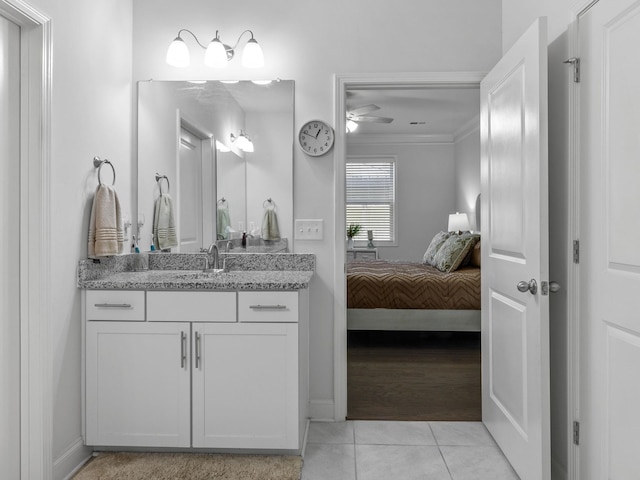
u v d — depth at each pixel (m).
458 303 4.30
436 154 7.63
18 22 2.00
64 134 2.23
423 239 7.67
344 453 2.45
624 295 1.64
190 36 2.95
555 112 2.13
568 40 1.99
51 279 2.12
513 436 2.24
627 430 1.63
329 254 2.91
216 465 2.30
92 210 2.44
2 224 1.96
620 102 1.65
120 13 2.79
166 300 2.35
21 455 2.07
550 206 2.19
